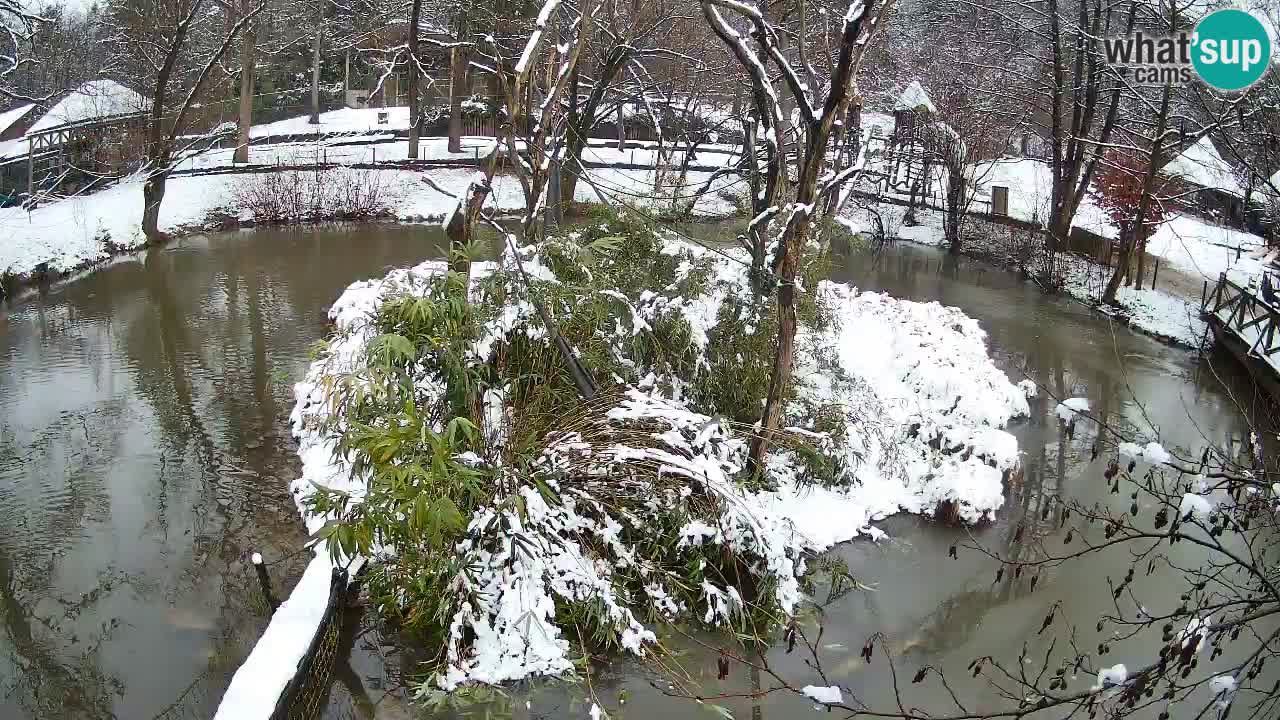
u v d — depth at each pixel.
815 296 12.92
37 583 9.21
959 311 16.92
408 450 7.42
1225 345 16.52
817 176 9.41
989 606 8.79
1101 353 17.11
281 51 40.28
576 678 7.48
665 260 11.33
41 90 33.59
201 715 7.43
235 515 10.48
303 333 17.31
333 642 7.73
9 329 17.62
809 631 8.34
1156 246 25.81
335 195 31.53
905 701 7.35
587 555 8.21
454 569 7.61
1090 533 10.09
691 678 7.57
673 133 31.95
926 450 11.51
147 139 27.48
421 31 33.72
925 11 35.00
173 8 26.33
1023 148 36.69
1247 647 7.98
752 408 10.68
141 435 12.66
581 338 9.58
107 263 23.36
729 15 24.39
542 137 10.73
